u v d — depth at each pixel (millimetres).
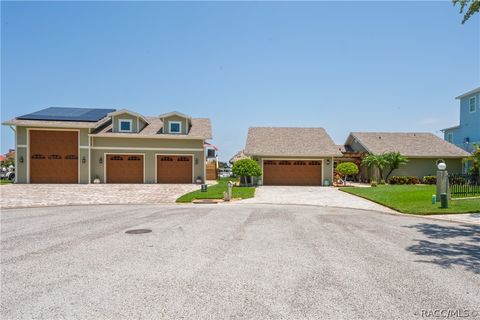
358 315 3824
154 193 19953
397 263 5875
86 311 3920
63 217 11508
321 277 5113
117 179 26078
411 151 29531
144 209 13812
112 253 6504
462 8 11719
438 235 8398
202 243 7379
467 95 30484
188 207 14562
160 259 6078
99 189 21562
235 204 15836
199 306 4055
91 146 25719
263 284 4801
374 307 4043
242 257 6219
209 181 31672
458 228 9430
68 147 25484
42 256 6289
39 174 25266
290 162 27734
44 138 25328
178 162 26562
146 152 26250
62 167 25438
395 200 15578
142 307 4027
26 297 4332
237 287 4680
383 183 28078
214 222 10273
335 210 13523
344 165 27125
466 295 4430
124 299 4262
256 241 7594
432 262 5949
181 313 3863
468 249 6930
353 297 4340
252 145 29016
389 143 31312
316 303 4148
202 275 5191
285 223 10141
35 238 7953
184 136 26047
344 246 7141
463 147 31281
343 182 29047
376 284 4816
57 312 3895
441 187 14297
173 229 9070
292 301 4207
